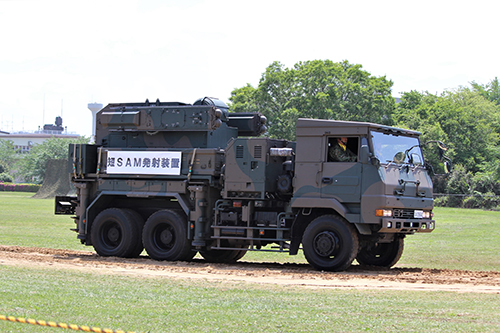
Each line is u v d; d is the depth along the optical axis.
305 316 9.12
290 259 20.62
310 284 13.14
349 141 15.51
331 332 8.13
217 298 10.61
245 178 16.72
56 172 80.81
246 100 65.12
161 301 10.16
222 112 18.86
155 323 8.43
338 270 15.39
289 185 16.23
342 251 15.30
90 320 8.48
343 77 64.69
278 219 16.45
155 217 17.78
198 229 17.34
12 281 11.87
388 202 14.99
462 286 13.22
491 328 8.42
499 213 48.53
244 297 10.81
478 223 36.72
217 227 17.09
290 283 13.23
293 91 64.12
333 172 15.53
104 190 18.75
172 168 17.88
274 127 61.22
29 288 11.04
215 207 17.42
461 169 68.75
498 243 24.98
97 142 19.53
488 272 15.87
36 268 14.51
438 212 49.59
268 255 22.02
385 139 15.66
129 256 18.23
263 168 16.52
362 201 15.12
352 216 15.19
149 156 18.22
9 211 43.56
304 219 16.23
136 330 7.96
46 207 50.94
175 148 18.06
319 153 15.77
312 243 15.66
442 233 29.77
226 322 8.60
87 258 17.69
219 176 17.59
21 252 19.02
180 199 17.52
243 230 16.78
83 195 19.09
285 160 17.02
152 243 17.78
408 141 16.33
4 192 103.44
